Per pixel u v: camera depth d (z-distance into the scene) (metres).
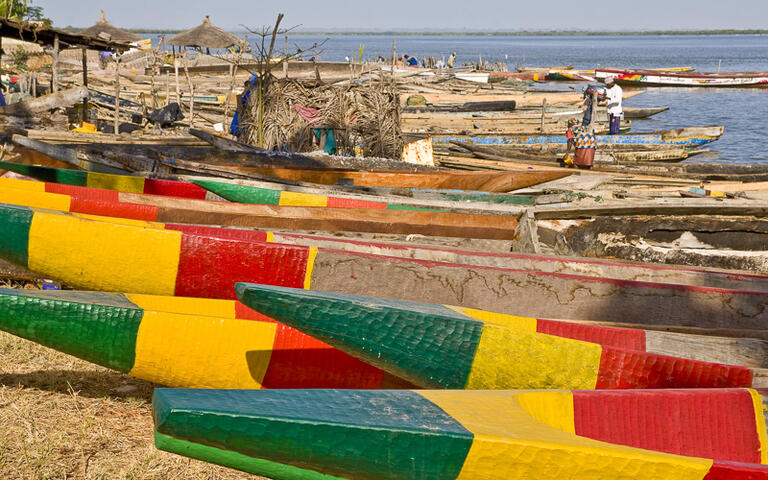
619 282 5.35
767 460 3.55
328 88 15.44
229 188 7.88
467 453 2.66
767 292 5.46
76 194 6.66
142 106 23.52
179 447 2.52
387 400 2.85
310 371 4.18
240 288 3.43
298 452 2.57
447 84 41.16
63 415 4.22
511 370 3.67
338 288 4.97
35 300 3.66
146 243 4.64
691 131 23.83
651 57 130.25
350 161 10.91
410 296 5.08
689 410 3.49
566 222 7.95
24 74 24.56
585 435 3.30
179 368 3.96
